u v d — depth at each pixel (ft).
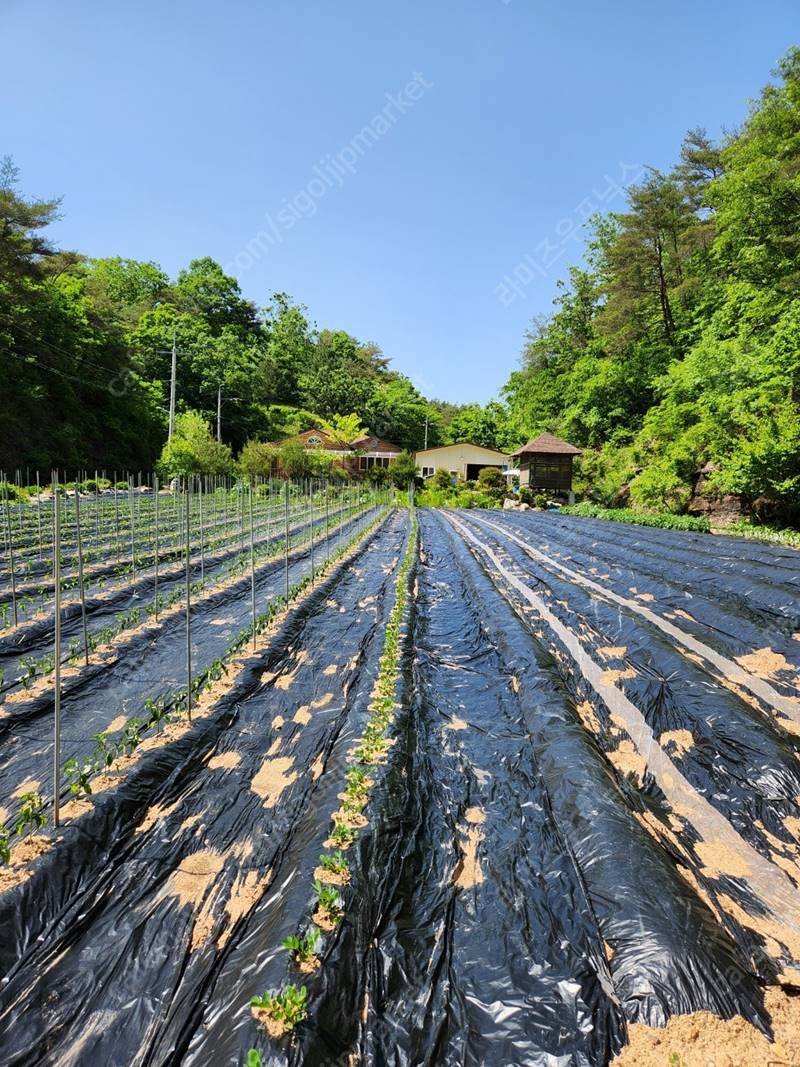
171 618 21.30
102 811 9.62
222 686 15.24
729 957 6.79
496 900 8.13
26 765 11.57
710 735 12.62
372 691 15.14
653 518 57.67
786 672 16.37
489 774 11.73
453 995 6.58
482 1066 5.75
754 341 51.11
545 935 7.41
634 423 89.51
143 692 15.11
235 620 21.86
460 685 16.78
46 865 8.20
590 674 16.96
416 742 13.01
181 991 6.64
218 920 7.73
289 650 18.98
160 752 11.64
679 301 84.17
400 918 7.77
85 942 7.34
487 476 111.24
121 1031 6.19
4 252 71.26
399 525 62.95
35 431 77.00
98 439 90.58
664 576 28.73
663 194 78.18
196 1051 5.91
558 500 98.84
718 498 56.90
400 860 8.78
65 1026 6.25
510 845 9.39
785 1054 5.70
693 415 56.85
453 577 33.50
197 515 50.31
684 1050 5.73
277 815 10.14
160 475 88.12
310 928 6.91
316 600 24.98
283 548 37.24
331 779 10.75
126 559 30.78
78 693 14.98
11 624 19.33
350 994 6.33
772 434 44.21
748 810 10.39
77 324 90.33
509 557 39.17
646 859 8.39
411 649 19.07
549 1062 5.75
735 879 8.66
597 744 13.02
